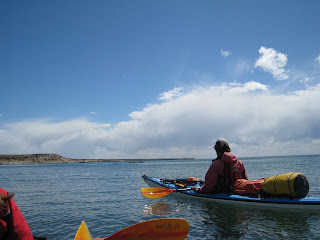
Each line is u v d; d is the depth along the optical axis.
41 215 7.16
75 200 9.76
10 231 2.31
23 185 16.53
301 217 5.92
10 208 2.27
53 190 13.30
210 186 7.61
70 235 5.27
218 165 7.62
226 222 5.77
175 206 7.84
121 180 19.36
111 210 7.66
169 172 29.19
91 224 6.11
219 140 7.89
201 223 5.78
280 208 6.49
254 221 5.76
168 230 3.96
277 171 25.39
